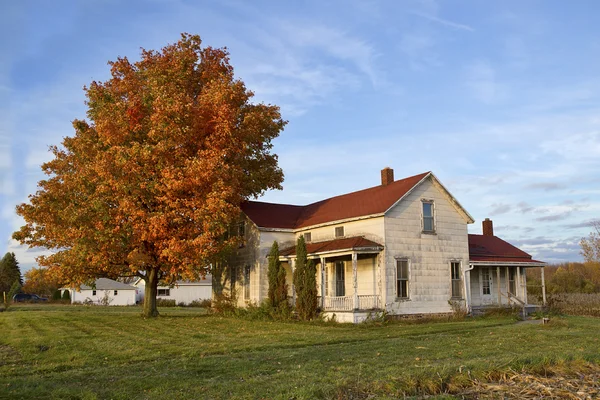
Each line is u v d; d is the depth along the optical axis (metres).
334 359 12.56
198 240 24.11
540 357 11.56
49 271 26.61
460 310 27.03
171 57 29.27
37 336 19.44
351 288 27.77
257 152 31.11
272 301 27.31
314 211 32.47
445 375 9.87
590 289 55.41
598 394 8.95
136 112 25.97
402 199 26.61
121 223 25.00
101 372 11.55
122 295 69.69
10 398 8.93
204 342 16.98
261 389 9.30
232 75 30.80
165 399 8.81
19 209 26.41
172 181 23.97
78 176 25.73
